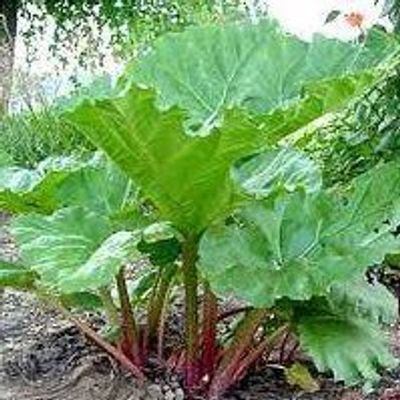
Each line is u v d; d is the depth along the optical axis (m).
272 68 2.06
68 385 1.92
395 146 2.22
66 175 1.90
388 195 1.67
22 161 4.22
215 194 1.63
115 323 1.91
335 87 1.53
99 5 6.30
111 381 1.89
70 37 6.25
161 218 1.69
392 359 1.64
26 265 1.73
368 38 1.96
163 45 2.09
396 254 1.77
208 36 2.10
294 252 1.66
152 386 1.81
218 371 1.81
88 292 1.94
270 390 1.84
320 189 1.73
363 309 1.71
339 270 1.59
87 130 1.54
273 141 1.64
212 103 2.06
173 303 2.18
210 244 1.63
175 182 1.60
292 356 1.93
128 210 1.77
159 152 1.55
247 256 1.63
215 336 1.81
